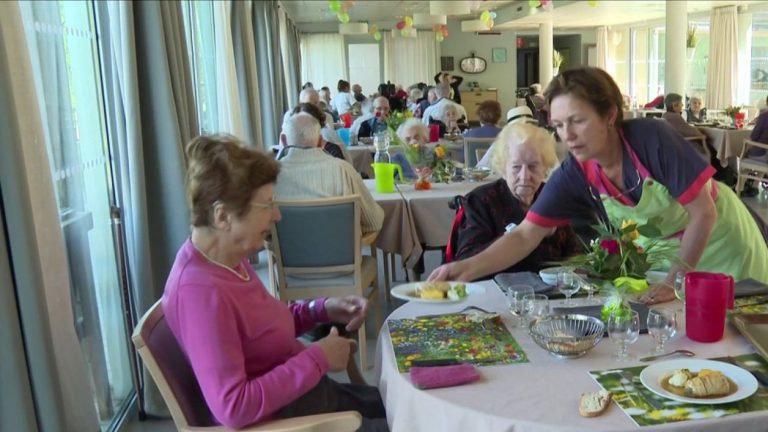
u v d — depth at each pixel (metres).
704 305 1.44
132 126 2.69
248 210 1.39
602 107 1.73
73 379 1.98
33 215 1.68
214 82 5.72
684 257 1.80
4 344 1.54
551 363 1.38
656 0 10.80
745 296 1.70
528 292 1.67
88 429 2.06
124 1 2.63
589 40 17.00
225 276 1.41
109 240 2.75
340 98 11.52
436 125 6.50
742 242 2.13
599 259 1.74
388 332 1.61
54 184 2.10
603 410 1.16
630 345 1.46
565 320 1.56
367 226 3.29
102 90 2.70
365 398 1.76
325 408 1.63
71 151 2.38
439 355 1.45
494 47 16.92
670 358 1.38
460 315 1.71
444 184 4.04
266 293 1.54
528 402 1.22
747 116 11.14
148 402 2.72
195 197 1.38
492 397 1.24
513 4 14.16
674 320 1.45
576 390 1.26
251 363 1.46
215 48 5.70
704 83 13.20
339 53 16.34
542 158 2.26
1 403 1.56
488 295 1.87
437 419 1.24
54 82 2.29
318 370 1.42
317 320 1.83
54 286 1.90
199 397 1.47
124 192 2.78
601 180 1.90
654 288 1.73
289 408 1.55
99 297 2.74
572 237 2.20
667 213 1.89
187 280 1.37
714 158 7.59
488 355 1.44
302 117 3.27
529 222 1.99
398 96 11.30
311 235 3.04
